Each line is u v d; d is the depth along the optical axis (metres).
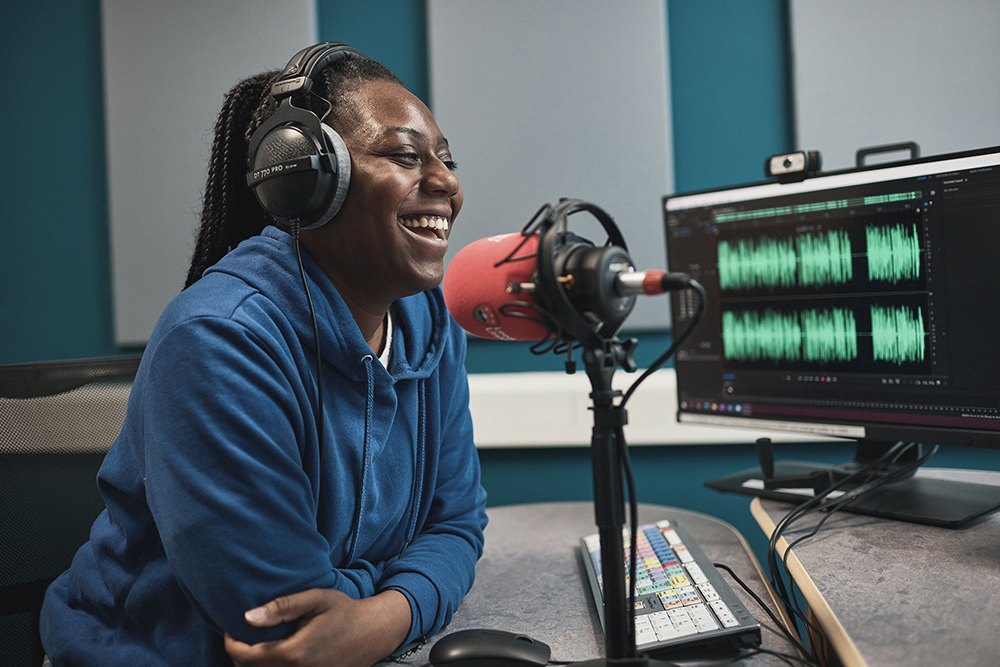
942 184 0.93
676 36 1.93
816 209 1.05
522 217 1.93
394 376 0.83
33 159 2.04
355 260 0.75
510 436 1.87
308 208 0.70
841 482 1.02
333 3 1.99
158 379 0.65
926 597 0.70
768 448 1.11
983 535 0.87
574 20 1.90
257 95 0.87
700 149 1.93
